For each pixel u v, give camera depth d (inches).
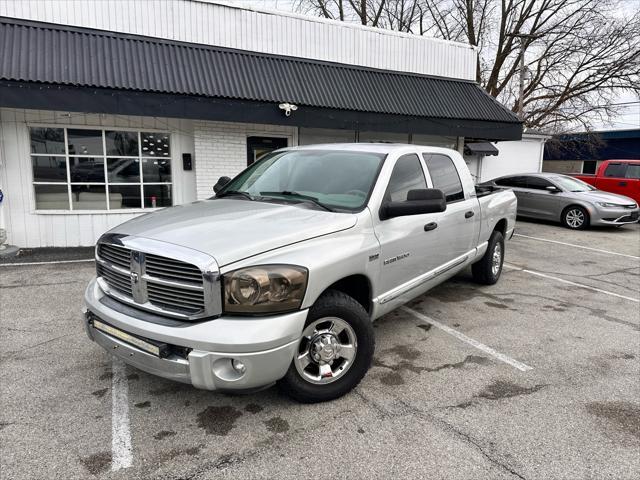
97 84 289.6
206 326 102.0
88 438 108.2
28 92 273.9
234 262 104.6
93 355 152.9
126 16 337.7
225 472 97.6
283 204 142.4
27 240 336.2
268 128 401.7
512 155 757.9
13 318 187.8
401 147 168.9
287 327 106.1
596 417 121.7
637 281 277.4
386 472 98.4
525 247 383.6
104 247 124.7
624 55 917.8
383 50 446.6
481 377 143.0
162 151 370.3
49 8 315.3
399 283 152.1
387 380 139.5
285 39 398.3
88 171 347.9
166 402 124.4
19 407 120.7
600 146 1019.9
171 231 115.7
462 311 208.1
